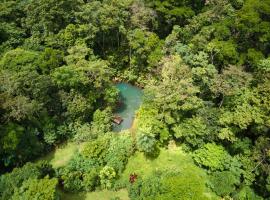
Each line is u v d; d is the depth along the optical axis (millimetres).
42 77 42094
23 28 55812
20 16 57156
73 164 39031
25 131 40125
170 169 38812
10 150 38125
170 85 42969
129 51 56031
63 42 52156
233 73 40375
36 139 40594
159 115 42281
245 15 44219
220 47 43969
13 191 32844
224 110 40719
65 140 43719
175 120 42062
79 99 44281
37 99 41594
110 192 37656
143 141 39969
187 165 40062
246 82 40125
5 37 53281
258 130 37219
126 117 48625
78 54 49000
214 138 40500
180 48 49000
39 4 52188
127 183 38125
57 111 44031
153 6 57156
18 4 56938
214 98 43562
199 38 47188
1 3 55688
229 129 38656
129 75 55531
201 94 44562
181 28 54500
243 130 39500
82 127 44406
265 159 35781
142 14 54906
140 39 52750
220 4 51125
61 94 43844
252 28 43938
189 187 34781
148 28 56500
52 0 51594
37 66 45312
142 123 42844
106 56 56906
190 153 41344
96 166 39125
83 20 53812
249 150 37969
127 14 55250
